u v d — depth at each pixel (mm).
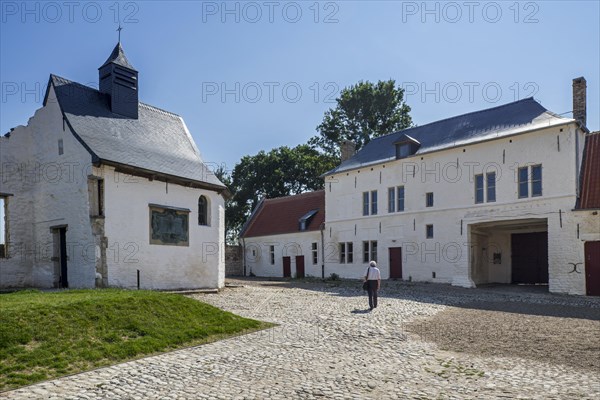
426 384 6789
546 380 6945
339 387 6602
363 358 8305
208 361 7945
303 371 7406
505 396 6219
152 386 6547
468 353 8750
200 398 6078
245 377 7039
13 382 6500
